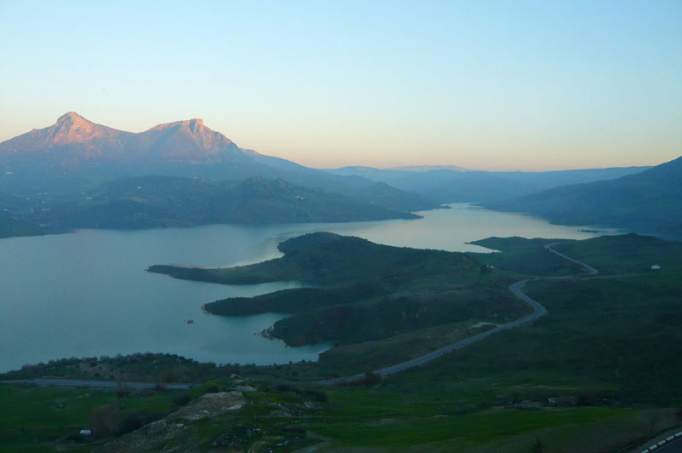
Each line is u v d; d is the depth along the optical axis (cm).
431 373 10175
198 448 5097
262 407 6338
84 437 6862
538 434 4616
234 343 15475
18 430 7419
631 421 4962
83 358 12988
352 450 4712
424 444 4709
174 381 10219
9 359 13888
